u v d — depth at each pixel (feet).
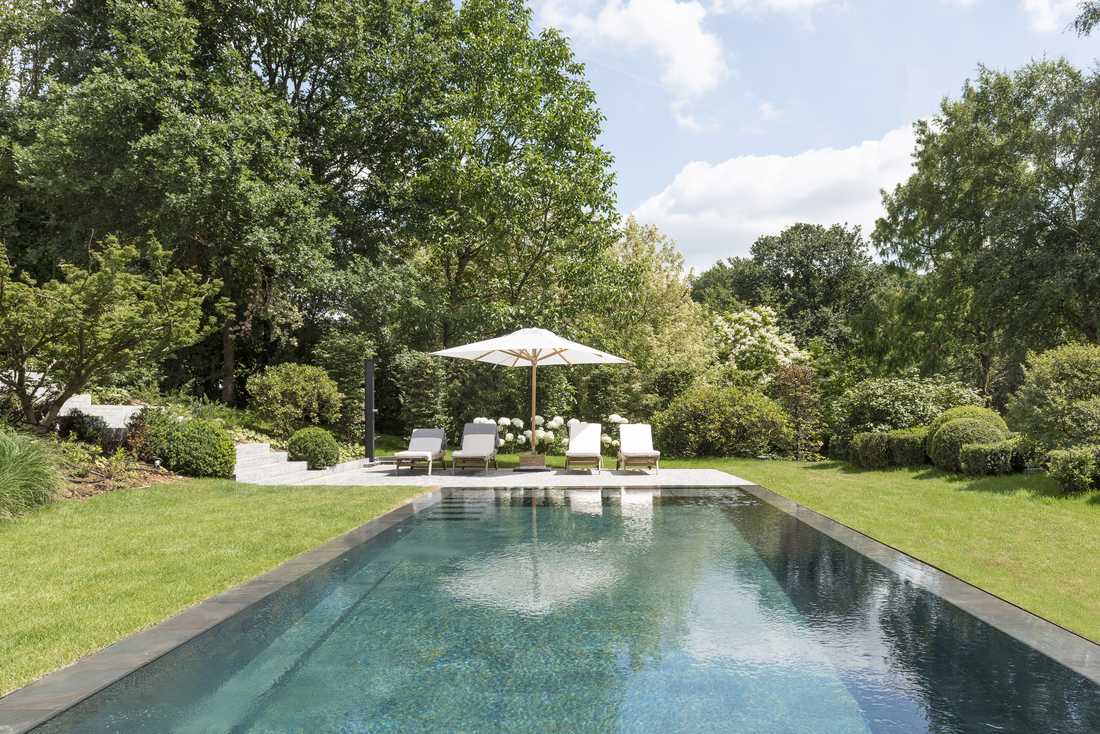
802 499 31.30
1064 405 31.86
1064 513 26.20
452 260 77.25
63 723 9.21
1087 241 74.90
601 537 22.76
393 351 65.46
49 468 26.71
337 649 12.38
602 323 75.10
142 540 21.11
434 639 12.99
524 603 15.34
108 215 56.18
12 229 62.95
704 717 9.72
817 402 57.31
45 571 17.29
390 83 65.46
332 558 19.44
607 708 10.01
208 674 11.12
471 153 67.87
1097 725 9.35
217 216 57.26
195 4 62.08
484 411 62.59
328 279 57.82
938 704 10.09
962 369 107.14
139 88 52.80
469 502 30.48
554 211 68.28
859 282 142.92
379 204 68.23
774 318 92.84
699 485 36.47
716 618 14.29
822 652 12.30
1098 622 14.39
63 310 30.12
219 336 73.00
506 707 10.05
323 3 62.90
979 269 80.79
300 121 65.92
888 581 17.24
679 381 64.85
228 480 36.06
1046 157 79.51
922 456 42.01
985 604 15.26
